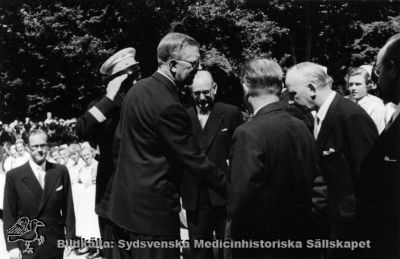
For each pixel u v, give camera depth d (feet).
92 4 70.74
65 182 15.57
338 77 76.38
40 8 73.56
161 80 10.42
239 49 66.39
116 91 12.67
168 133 10.00
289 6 70.85
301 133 9.85
